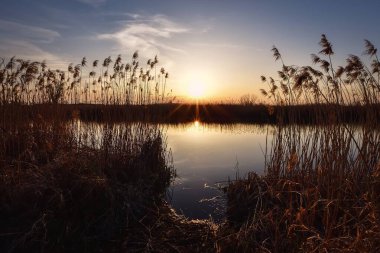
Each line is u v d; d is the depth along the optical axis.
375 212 5.16
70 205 6.72
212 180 10.87
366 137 7.17
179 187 10.19
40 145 10.07
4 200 6.58
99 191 7.11
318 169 7.74
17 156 9.12
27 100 10.70
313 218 6.06
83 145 10.59
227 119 31.92
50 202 6.58
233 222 7.45
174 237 6.63
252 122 31.03
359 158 7.53
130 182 8.60
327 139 7.29
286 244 5.68
